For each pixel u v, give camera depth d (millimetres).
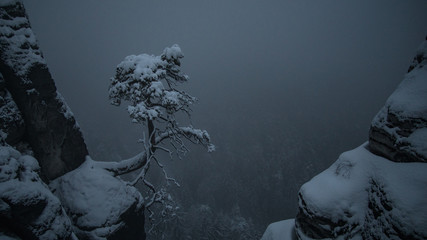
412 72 6547
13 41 9125
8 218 5902
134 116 8555
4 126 8906
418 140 5613
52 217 6754
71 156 11367
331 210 6844
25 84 9289
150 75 8562
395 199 5391
